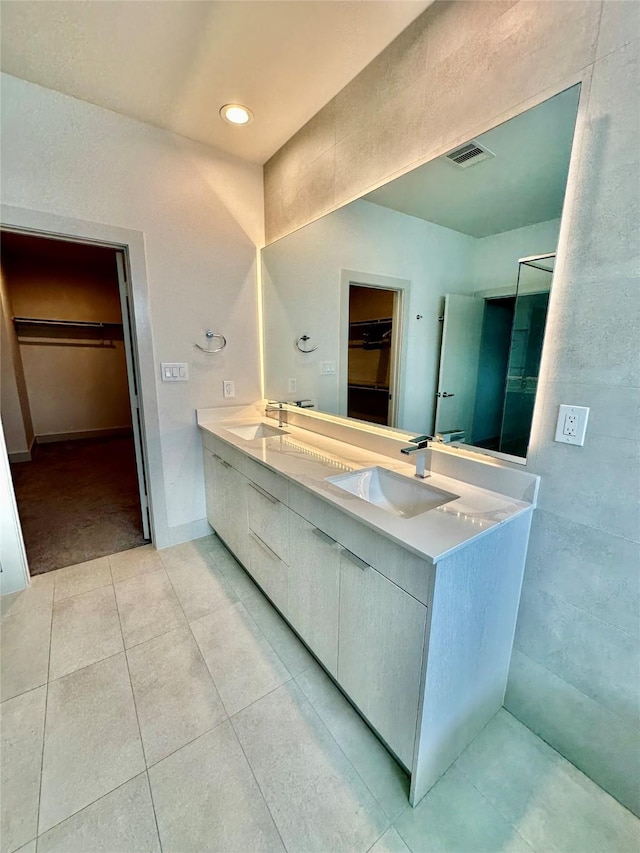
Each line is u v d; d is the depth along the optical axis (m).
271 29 1.36
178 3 1.27
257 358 2.58
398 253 1.54
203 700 1.38
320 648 1.42
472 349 1.30
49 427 5.40
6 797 1.08
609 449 1.00
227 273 2.36
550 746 1.24
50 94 1.70
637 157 0.87
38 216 1.74
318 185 1.92
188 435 2.39
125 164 1.92
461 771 1.16
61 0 1.25
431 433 1.49
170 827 1.01
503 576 1.13
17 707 1.34
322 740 1.24
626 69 0.86
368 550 1.10
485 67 1.14
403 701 1.05
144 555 2.35
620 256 0.93
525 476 1.18
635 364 0.93
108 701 1.37
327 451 1.79
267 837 1.00
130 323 2.17
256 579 1.92
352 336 1.84
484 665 1.18
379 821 1.03
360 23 1.34
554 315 1.07
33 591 1.99
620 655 1.05
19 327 5.03
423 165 1.37
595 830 1.02
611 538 1.03
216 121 1.93
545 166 1.04
